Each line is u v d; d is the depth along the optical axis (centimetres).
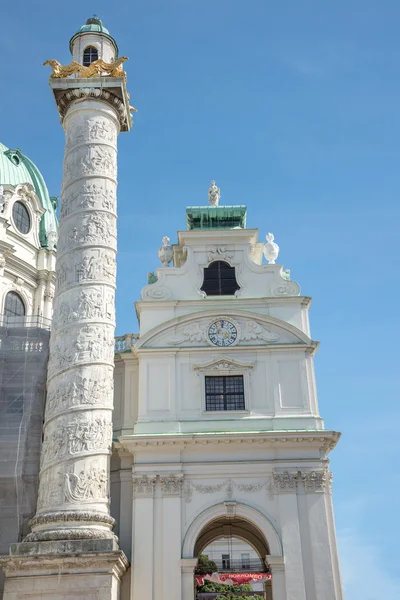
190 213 4216
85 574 2731
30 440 3581
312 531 3300
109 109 3684
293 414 3550
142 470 3428
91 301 3312
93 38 3900
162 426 3516
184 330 3744
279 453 3462
